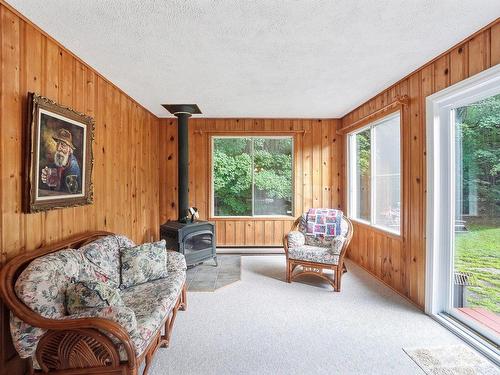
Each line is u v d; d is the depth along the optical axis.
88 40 2.04
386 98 3.22
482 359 1.89
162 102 3.71
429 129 2.48
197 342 2.10
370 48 2.20
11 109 1.67
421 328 2.29
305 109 4.07
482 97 2.08
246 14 1.73
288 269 3.31
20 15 1.71
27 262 1.68
